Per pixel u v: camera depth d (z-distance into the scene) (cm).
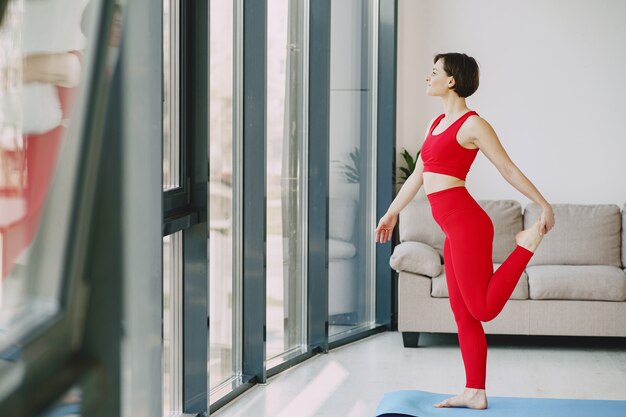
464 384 467
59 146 22
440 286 540
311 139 521
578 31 632
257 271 446
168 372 362
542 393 451
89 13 23
